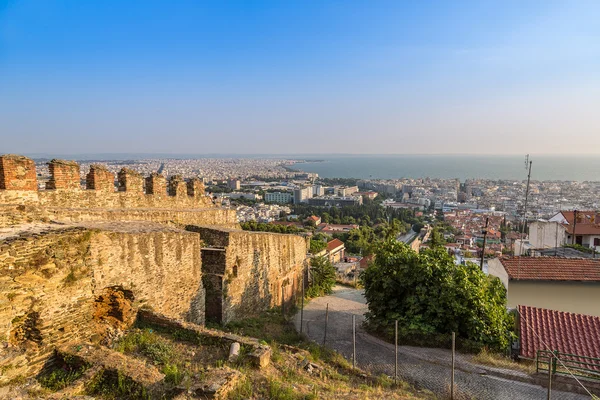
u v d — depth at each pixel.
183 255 15.58
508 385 14.01
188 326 12.71
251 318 20.30
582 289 21.91
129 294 12.79
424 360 15.95
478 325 17.02
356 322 22.33
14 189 12.95
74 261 10.99
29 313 9.98
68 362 10.21
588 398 13.34
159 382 9.63
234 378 9.94
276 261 25.25
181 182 23.00
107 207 17.16
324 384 11.85
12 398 8.15
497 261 24.62
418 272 18.53
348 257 82.00
